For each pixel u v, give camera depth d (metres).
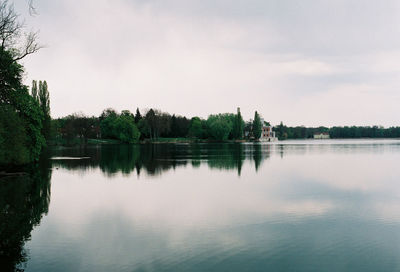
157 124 170.75
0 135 38.66
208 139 185.12
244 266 12.93
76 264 13.18
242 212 21.14
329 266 12.96
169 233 16.91
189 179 35.88
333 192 28.12
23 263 13.34
